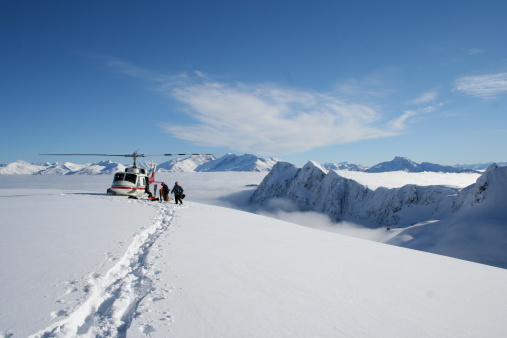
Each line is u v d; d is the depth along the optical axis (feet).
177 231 36.81
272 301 17.19
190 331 13.15
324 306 17.06
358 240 42.60
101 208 54.65
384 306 17.80
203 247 29.01
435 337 14.42
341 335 13.84
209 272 21.54
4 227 34.04
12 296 15.58
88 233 32.19
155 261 23.41
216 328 13.58
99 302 16.26
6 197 68.85
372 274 24.21
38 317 13.43
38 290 16.53
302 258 27.48
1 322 12.84
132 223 40.24
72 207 53.47
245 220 52.16
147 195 88.69
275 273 22.39
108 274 19.93
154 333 12.77
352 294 19.34
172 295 17.02
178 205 70.49
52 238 29.32
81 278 18.66
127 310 15.51
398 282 22.70
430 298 19.76
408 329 15.05
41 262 21.59
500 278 26.30
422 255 34.32
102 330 13.41
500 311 18.39
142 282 19.08
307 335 13.58
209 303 16.24
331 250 32.01
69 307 14.55
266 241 34.09
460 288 22.41
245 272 22.12
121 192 81.87
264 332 13.56
